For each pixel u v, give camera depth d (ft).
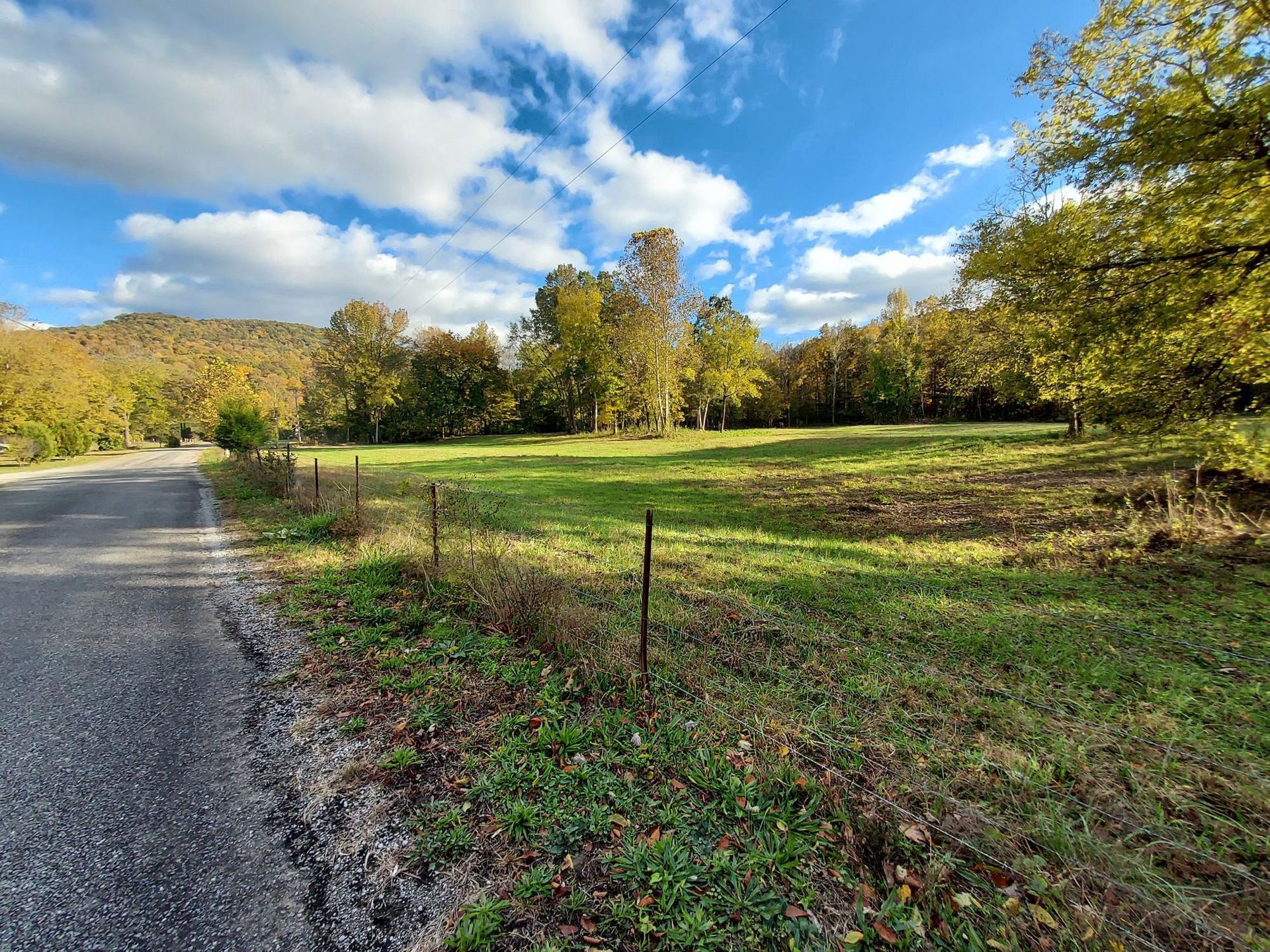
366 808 7.91
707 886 6.44
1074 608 16.08
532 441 145.79
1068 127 28.27
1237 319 24.64
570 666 12.34
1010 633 14.25
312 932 5.90
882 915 6.05
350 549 23.86
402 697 11.22
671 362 125.80
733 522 32.37
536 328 173.17
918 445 77.15
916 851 7.01
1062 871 6.57
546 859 6.91
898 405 174.60
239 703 11.03
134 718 10.43
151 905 6.17
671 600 16.71
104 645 13.98
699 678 11.58
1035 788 8.07
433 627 14.96
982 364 76.13
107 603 17.47
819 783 8.29
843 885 6.49
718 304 194.39
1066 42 28.12
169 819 7.62
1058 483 40.60
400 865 6.82
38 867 6.68
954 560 22.30
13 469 88.74
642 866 6.71
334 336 176.76
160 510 38.99
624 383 146.10
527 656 13.09
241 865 6.82
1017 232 29.30
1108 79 26.89
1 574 21.18
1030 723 9.98
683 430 144.66
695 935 5.79
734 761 8.87
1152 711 10.49
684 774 8.56
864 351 191.83
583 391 157.38
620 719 10.14
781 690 11.26
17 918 5.94
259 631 14.96
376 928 5.95
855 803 7.85
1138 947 5.63
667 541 26.30
